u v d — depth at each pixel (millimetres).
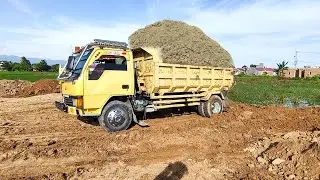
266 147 7512
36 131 9086
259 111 12352
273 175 6141
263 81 54156
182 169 6312
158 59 9562
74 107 8500
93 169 6168
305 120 10750
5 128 9422
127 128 9234
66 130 9227
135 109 9453
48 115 11625
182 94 10711
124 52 8945
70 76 8625
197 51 10875
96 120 10328
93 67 8430
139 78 9820
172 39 10516
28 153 6805
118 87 8867
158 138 8109
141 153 7195
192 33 11367
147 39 10875
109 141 7816
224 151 7480
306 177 5953
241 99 20734
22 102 15445
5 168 6105
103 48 8578
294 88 35250
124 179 5762
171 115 11727
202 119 10742
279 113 11984
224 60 11898
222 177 6020
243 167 6535
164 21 11555
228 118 10727
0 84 24969
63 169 6164
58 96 17875
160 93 9867
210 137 8391
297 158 6508
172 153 7223
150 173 6074
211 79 11250
